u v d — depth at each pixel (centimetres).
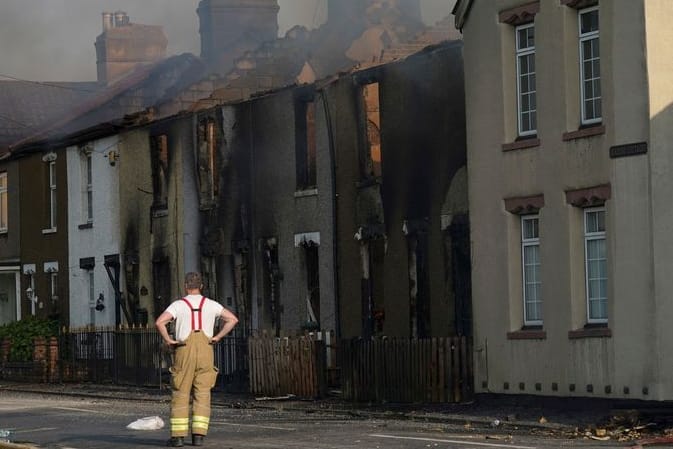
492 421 2764
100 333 4756
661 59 2819
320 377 3516
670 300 2778
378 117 3909
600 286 2956
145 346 4447
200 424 2236
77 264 5622
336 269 3969
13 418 3042
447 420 2855
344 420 2922
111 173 5338
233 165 4500
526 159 3108
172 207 4872
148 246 5056
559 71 3019
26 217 6084
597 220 2967
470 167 3269
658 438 2384
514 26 3180
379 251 3844
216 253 4600
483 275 3225
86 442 2406
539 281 3114
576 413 2872
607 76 2892
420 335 3603
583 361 2944
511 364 3133
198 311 2236
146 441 2384
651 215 2791
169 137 4900
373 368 3369
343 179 3953
